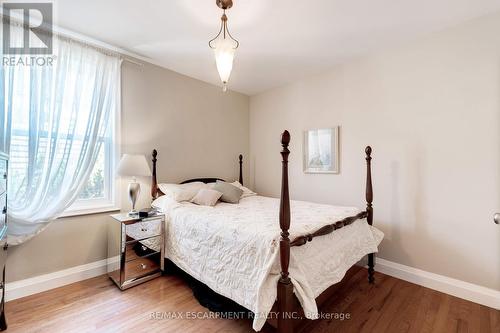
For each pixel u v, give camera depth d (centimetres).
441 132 224
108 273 245
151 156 293
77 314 183
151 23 213
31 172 199
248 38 237
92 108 235
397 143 251
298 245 152
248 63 293
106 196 258
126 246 222
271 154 383
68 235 230
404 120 246
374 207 267
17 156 196
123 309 190
